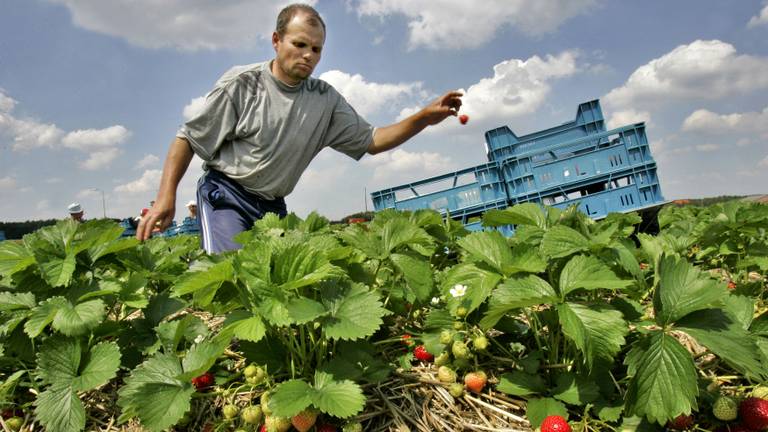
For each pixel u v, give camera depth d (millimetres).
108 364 2340
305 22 4199
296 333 2525
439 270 3854
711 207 5137
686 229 4582
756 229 3775
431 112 4723
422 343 2725
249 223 4723
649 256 2604
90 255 2936
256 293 2092
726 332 1867
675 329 1932
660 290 1982
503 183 9453
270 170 4598
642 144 8617
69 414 2207
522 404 2275
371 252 2850
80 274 2859
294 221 4062
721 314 1931
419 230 2852
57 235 2934
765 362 2064
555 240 2350
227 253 2939
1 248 2883
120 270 3988
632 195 8539
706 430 1983
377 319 2074
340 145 5051
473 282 2398
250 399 2268
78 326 2379
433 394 2424
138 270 3314
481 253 2453
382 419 2295
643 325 2203
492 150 9781
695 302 1907
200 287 2164
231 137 4512
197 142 4414
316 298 2439
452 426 2229
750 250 3551
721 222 3756
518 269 2262
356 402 1963
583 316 1957
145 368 2258
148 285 3621
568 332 1894
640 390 1855
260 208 4773
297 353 2365
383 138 5012
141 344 2701
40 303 2500
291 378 2291
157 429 2053
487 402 2336
